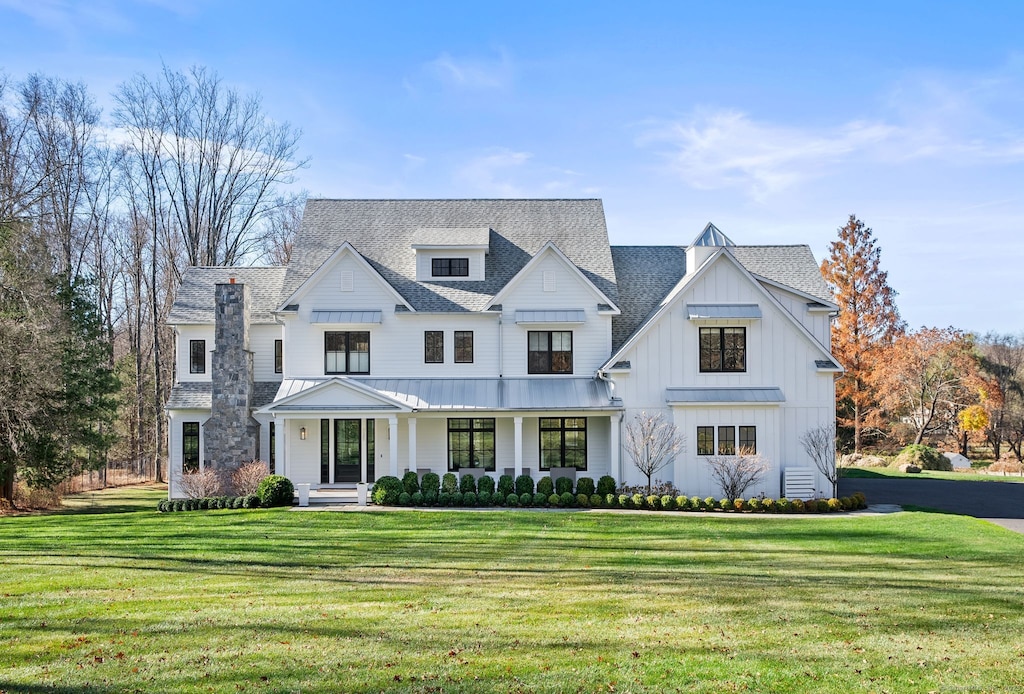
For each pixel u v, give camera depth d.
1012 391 59.78
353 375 32.62
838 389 55.75
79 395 33.84
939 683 10.21
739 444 30.16
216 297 32.31
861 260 56.09
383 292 32.81
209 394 33.50
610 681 10.24
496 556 19.00
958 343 53.00
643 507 28.12
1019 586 15.72
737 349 31.05
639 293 35.06
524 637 12.07
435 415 31.38
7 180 36.34
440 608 13.85
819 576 16.69
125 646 11.57
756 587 15.60
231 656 11.13
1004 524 24.81
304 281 33.03
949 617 13.32
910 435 58.22
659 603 14.26
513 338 32.88
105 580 16.22
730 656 11.21
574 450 32.47
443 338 32.91
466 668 10.68
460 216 36.75
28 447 31.50
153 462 54.69
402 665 10.80
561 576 16.66
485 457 32.59
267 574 16.88
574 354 32.88
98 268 50.97
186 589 15.38
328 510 27.16
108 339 53.62
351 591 15.20
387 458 32.75
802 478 30.08
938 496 32.22
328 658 11.07
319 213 36.53
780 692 9.91
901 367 51.94
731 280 31.14
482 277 33.88
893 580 16.27
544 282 32.97
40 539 21.64
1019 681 10.28
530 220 36.66
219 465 31.88
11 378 30.58
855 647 11.64
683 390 30.77
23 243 32.94
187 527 23.66
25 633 12.23
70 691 9.88
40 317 31.00
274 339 33.91
